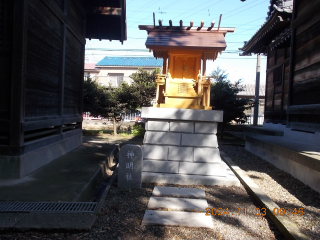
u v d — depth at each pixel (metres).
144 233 3.31
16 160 5.09
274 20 9.91
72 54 8.46
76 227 3.25
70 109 8.50
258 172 6.64
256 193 4.54
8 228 3.19
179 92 6.15
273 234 3.38
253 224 3.63
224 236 3.30
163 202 4.24
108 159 7.58
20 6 4.95
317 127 6.99
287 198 4.64
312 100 7.06
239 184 5.28
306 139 7.65
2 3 5.02
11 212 3.59
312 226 3.54
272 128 12.70
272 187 5.30
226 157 8.19
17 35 4.96
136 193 4.74
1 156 5.07
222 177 5.48
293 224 3.33
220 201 4.45
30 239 3.08
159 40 5.95
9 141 5.09
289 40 10.12
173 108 5.64
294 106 8.18
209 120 5.57
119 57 27.78
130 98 15.10
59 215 3.55
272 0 10.61
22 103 5.08
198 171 5.58
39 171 5.71
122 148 4.98
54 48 6.75
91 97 13.48
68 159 7.02
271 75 13.71
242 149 10.79
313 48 7.04
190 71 6.32
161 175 5.42
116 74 26.14
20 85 5.00
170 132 5.71
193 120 5.64
